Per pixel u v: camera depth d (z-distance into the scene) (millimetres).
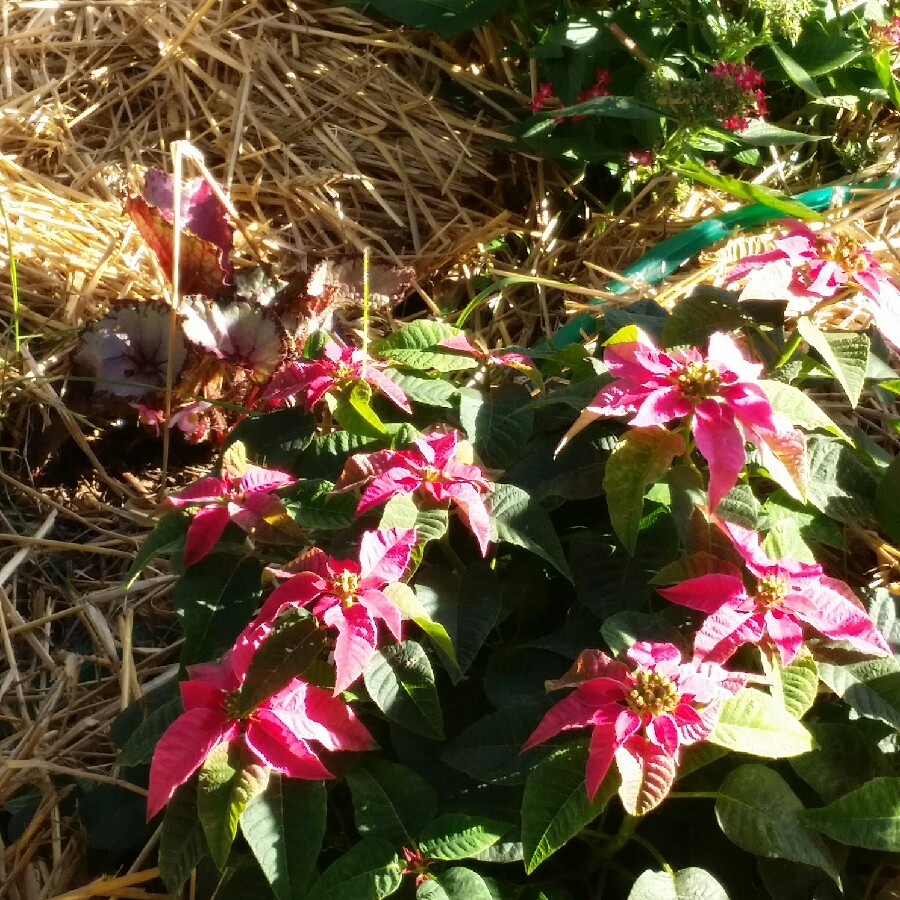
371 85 1563
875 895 667
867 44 1370
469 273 1373
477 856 592
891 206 1271
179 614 710
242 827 595
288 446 805
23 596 1057
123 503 1132
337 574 611
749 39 1321
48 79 1563
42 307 1294
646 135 1365
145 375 1104
